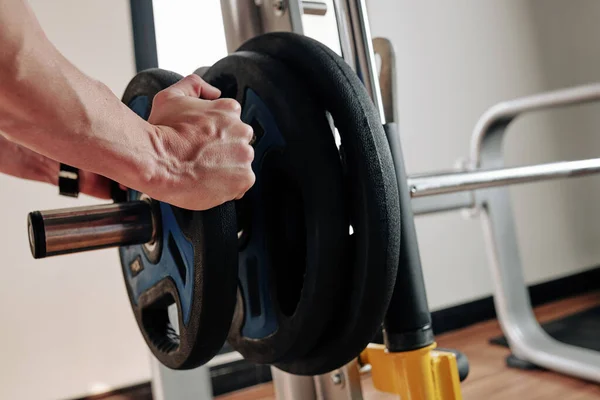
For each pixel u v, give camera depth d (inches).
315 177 20.5
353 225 20.6
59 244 22.1
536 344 65.5
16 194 63.4
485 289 90.4
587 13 106.0
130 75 69.4
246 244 25.1
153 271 25.3
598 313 84.4
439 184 32.4
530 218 97.0
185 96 21.4
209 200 20.0
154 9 35.3
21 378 62.7
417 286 22.3
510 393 60.6
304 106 21.1
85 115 16.4
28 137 16.4
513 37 98.8
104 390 66.5
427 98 88.3
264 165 23.4
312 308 21.0
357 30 24.5
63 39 65.7
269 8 29.7
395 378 23.8
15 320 62.7
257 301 24.9
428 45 89.2
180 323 23.0
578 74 106.2
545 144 100.3
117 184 30.9
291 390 32.1
